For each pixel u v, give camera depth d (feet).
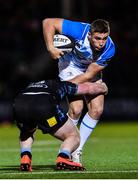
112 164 65.05
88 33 58.90
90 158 73.87
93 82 59.98
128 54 191.21
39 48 189.06
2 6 202.39
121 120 170.91
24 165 55.16
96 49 57.67
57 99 54.19
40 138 118.52
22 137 55.67
